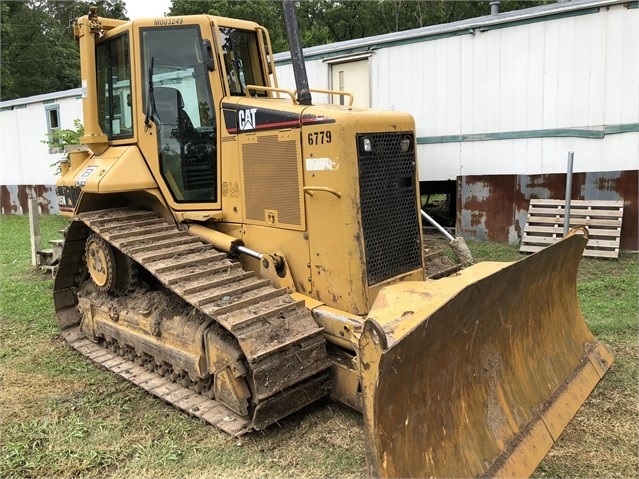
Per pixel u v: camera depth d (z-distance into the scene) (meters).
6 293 7.30
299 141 3.97
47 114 16.12
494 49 9.38
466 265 4.94
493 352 3.36
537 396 3.56
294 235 4.11
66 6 36.78
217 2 28.56
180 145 4.65
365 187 3.82
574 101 8.75
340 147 3.74
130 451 3.62
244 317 3.63
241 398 3.72
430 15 36.56
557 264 3.97
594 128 8.62
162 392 4.29
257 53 5.07
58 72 34.38
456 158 10.08
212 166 4.59
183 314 4.28
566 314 4.36
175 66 4.60
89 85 5.07
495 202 9.34
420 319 2.82
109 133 5.22
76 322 5.80
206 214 4.57
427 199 13.34
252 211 4.38
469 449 2.92
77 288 5.82
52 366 5.02
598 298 6.37
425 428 2.74
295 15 4.18
